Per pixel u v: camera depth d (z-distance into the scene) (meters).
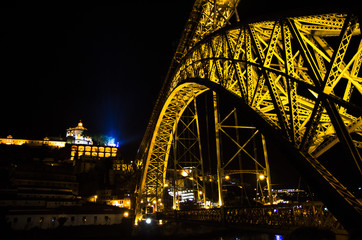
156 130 49.72
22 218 46.59
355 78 10.30
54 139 167.50
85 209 55.44
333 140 11.41
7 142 155.00
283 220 15.11
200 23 29.05
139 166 76.25
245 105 14.16
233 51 16.95
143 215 54.41
